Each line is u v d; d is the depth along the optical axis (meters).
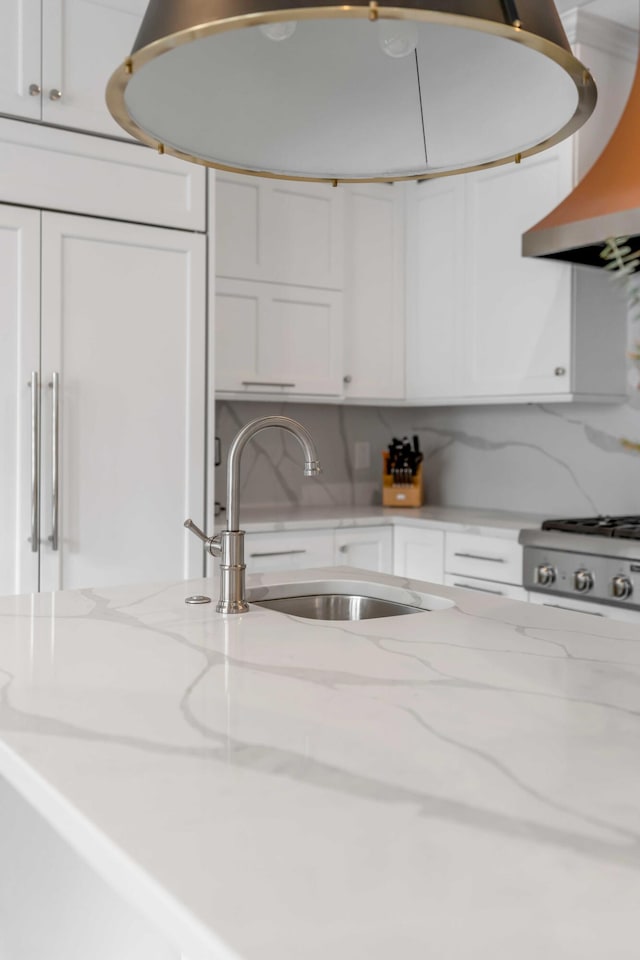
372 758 0.93
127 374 2.92
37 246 2.73
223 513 3.75
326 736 0.99
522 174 3.43
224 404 3.93
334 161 1.49
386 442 4.44
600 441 3.60
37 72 2.70
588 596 2.91
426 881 0.67
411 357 4.01
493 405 4.06
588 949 0.58
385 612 2.02
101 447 2.88
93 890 1.27
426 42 1.33
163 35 1.05
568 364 3.27
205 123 1.38
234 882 0.67
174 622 1.62
